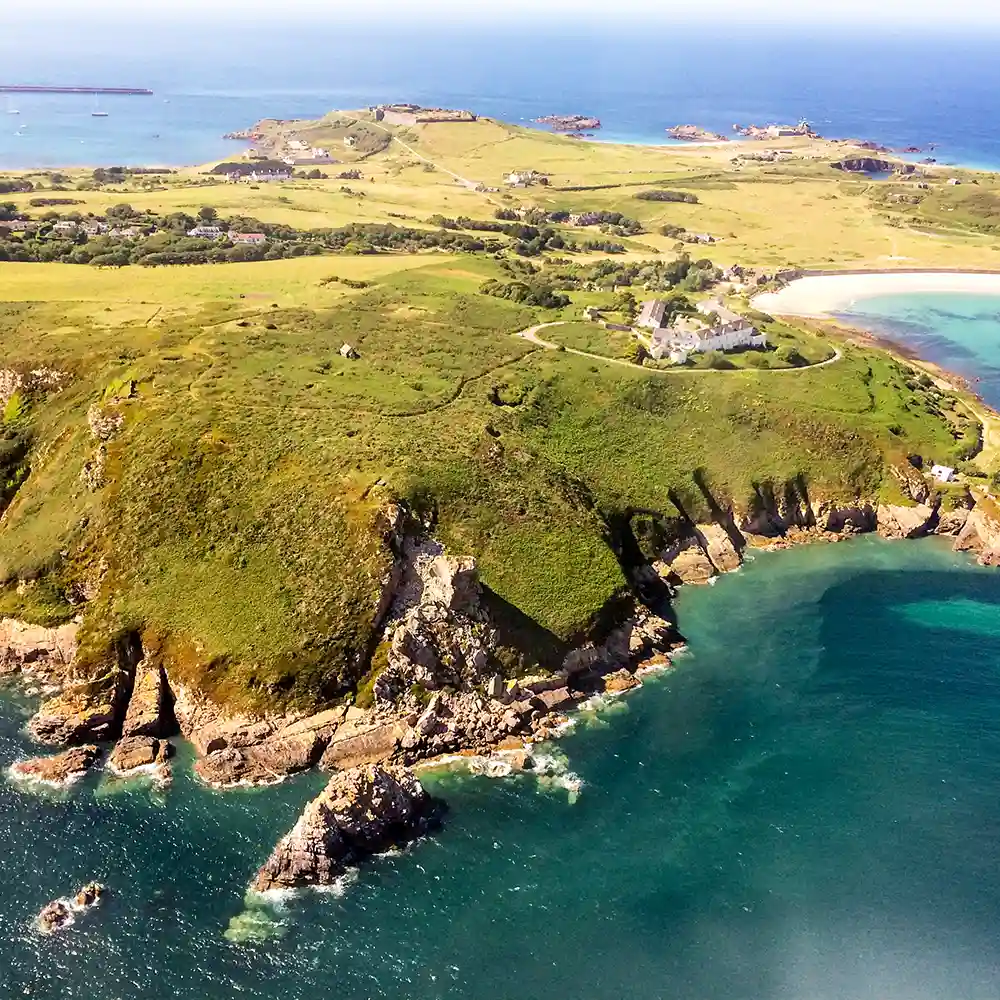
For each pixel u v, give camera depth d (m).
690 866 87.19
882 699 108.94
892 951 79.88
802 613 126.06
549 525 121.88
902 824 92.19
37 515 125.88
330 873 84.12
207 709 100.00
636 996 75.31
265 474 120.56
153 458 123.75
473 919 81.12
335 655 102.06
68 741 98.94
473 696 102.62
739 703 108.19
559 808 92.88
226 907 80.81
